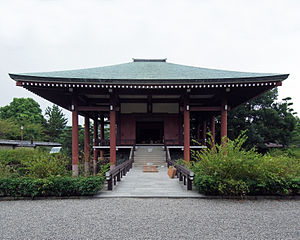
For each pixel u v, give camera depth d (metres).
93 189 6.60
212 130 19.66
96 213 5.32
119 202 6.22
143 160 14.91
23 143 30.34
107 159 18.88
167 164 14.06
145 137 25.28
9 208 5.78
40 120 48.47
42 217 5.09
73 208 5.73
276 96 27.53
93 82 11.66
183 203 6.09
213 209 5.58
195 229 4.37
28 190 6.54
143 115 17.69
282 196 6.55
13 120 40.97
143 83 11.85
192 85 11.97
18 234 4.21
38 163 7.40
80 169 9.57
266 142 25.45
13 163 15.49
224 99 13.46
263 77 11.34
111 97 13.34
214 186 6.52
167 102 17.50
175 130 17.64
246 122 25.80
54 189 6.60
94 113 19.59
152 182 8.95
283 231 4.30
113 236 4.07
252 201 6.30
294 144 26.42
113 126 13.30
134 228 4.42
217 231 4.28
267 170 6.70
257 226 4.53
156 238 3.98
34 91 13.09
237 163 6.44
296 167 7.41
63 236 4.09
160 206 5.84
